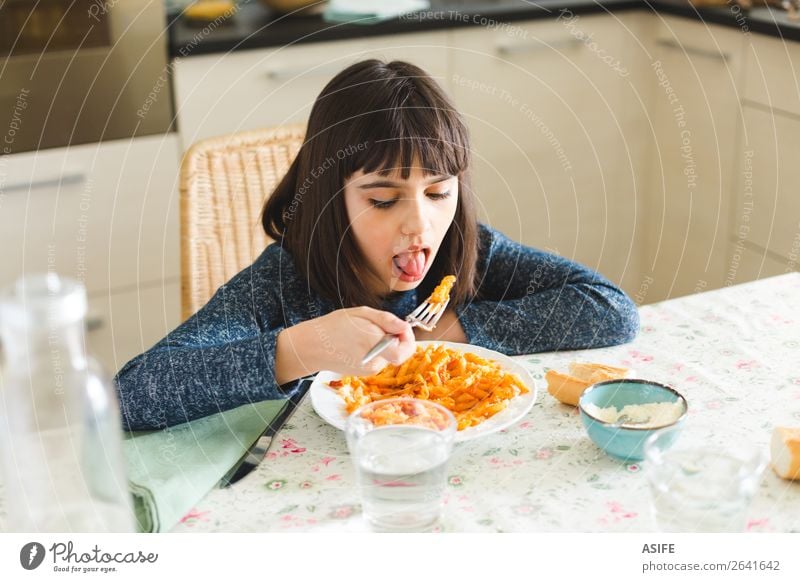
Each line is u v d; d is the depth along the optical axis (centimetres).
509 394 99
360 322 99
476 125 241
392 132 113
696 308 125
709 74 236
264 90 219
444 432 81
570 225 262
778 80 217
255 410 101
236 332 118
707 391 103
